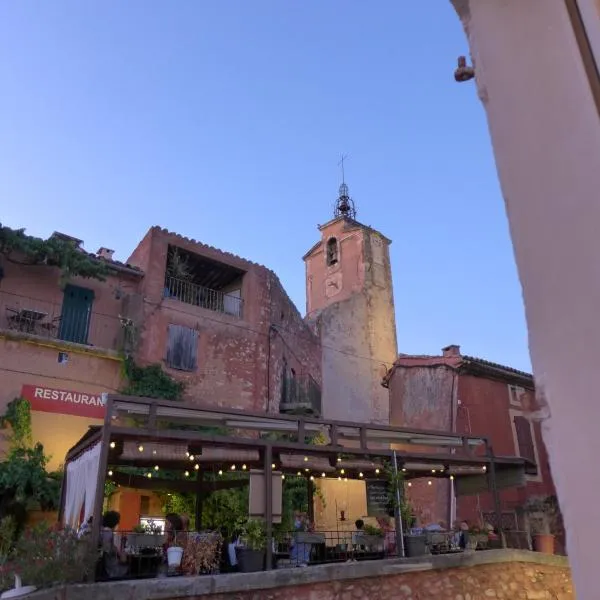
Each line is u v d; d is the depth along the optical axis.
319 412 21.89
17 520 12.43
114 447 8.35
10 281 15.27
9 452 13.21
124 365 15.49
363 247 27.22
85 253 16.27
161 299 17.12
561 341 1.03
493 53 1.36
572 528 0.94
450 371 17.83
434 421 17.66
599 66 1.11
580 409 0.97
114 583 6.55
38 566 6.60
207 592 7.00
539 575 9.75
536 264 1.12
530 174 1.18
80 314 16.11
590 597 0.89
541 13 1.27
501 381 18.55
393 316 26.98
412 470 11.30
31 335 14.32
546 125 1.18
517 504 15.84
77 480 9.06
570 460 0.97
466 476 12.60
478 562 9.24
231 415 8.88
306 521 11.55
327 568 7.90
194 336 17.44
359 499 18.06
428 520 15.73
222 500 12.91
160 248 17.73
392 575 8.44
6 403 13.66
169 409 8.45
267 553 8.12
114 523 8.91
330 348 24.11
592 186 1.05
